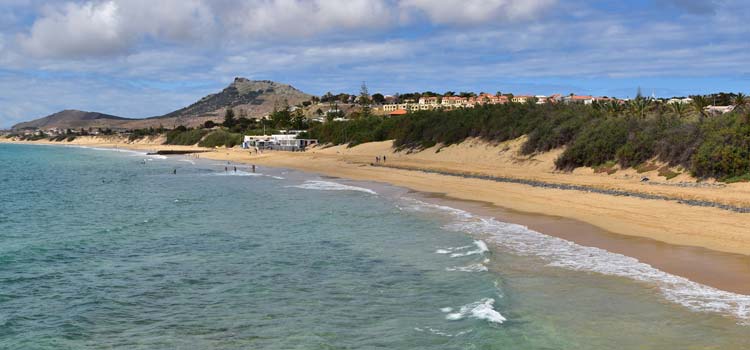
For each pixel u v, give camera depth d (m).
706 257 19.12
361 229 28.67
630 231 24.38
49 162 118.56
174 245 25.89
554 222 27.97
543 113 68.25
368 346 13.08
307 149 131.38
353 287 18.12
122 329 14.91
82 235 29.11
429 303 16.11
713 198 30.05
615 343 12.39
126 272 20.95
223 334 14.27
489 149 71.38
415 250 23.14
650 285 16.48
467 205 35.88
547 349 12.25
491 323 13.89
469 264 20.33
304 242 25.80
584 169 50.62
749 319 13.43
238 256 23.23
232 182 63.06
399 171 66.00
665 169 42.78
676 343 12.21
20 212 39.38
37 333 14.70
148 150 190.62
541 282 17.31
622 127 50.62
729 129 38.06
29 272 21.14
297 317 15.38
